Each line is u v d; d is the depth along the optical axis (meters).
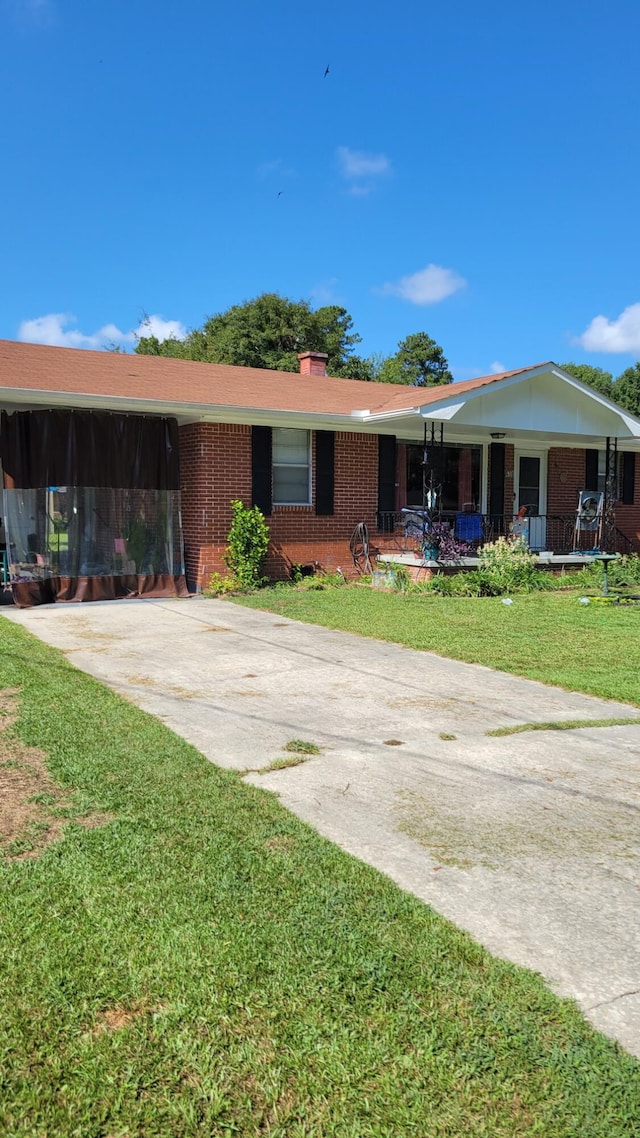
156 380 13.21
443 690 6.30
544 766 4.52
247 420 12.65
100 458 11.55
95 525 11.56
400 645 8.16
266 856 3.29
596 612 10.21
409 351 50.44
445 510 15.68
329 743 4.89
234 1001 2.36
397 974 2.50
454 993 2.42
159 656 7.54
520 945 2.70
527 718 5.52
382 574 13.05
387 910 2.89
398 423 13.41
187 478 12.84
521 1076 2.08
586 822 3.74
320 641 8.39
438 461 15.48
